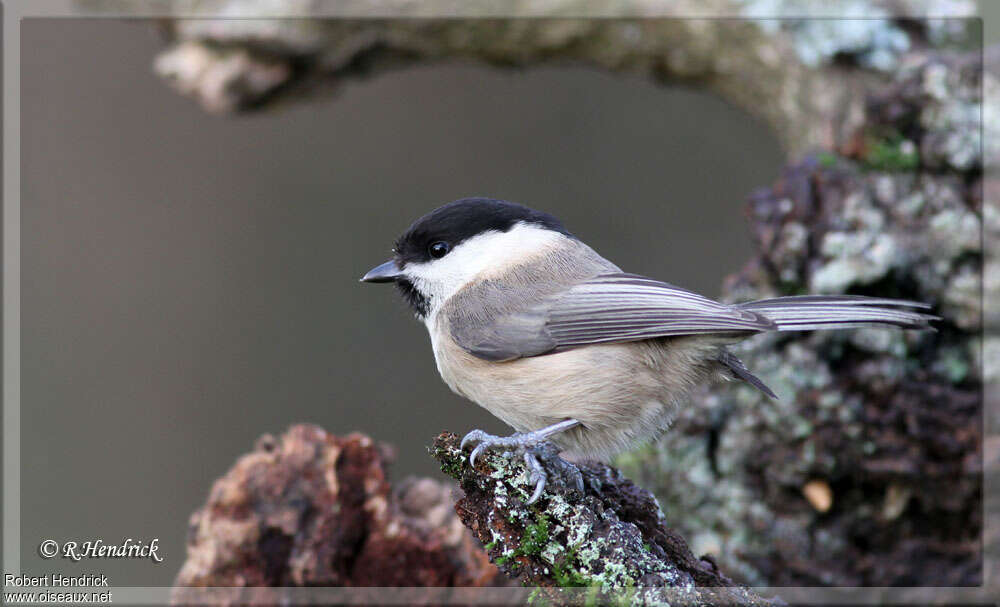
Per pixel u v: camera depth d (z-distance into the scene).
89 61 13.20
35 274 12.87
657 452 8.73
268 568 7.20
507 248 7.36
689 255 13.32
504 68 11.46
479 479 5.65
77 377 12.64
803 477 8.30
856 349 8.28
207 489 12.19
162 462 12.42
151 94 13.33
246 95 10.88
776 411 8.32
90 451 12.32
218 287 13.15
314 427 7.44
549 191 13.56
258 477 7.25
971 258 8.30
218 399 12.80
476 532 5.67
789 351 8.37
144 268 13.12
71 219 12.98
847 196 8.40
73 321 12.79
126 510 11.89
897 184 8.45
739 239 13.23
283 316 13.16
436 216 7.52
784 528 8.45
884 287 8.41
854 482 8.38
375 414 12.89
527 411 6.93
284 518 7.18
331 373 12.97
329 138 13.52
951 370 8.29
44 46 13.09
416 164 13.55
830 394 8.20
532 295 7.02
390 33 10.81
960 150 8.30
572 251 7.31
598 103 13.55
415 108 13.59
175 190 13.33
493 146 13.54
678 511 8.70
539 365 6.82
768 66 10.53
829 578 8.33
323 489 7.24
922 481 8.15
